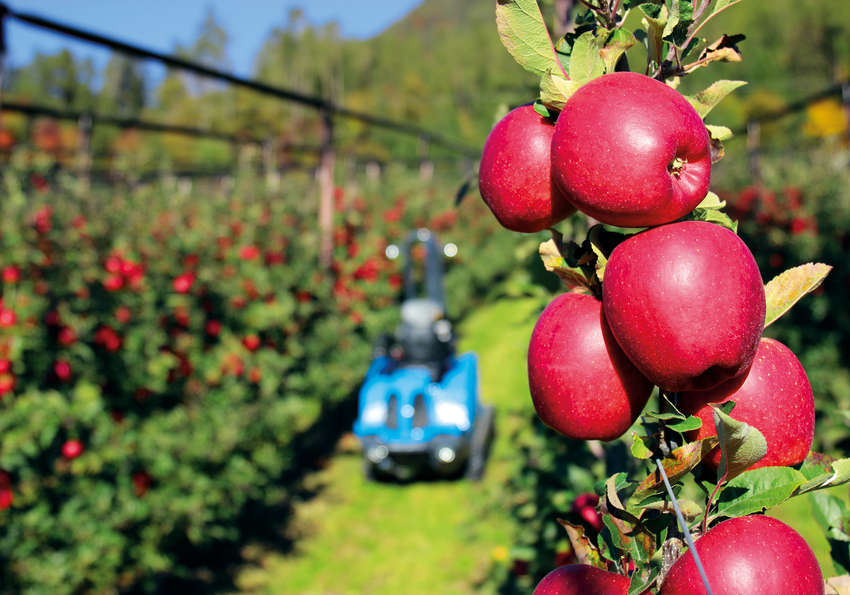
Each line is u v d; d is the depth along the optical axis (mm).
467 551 5594
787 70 63344
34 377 4617
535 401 921
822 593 761
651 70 909
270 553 5934
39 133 36125
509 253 15891
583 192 808
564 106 863
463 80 79625
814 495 1171
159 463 5082
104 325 5102
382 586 5273
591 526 1434
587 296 916
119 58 83375
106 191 7016
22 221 4965
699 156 807
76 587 4613
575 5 2154
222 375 6203
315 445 8391
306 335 8172
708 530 798
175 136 50875
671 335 754
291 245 8250
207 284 6410
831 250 7133
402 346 7203
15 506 4430
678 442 854
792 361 865
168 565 5109
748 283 769
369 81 81562
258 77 81000
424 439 6617
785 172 9891
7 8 3455
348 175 15664
